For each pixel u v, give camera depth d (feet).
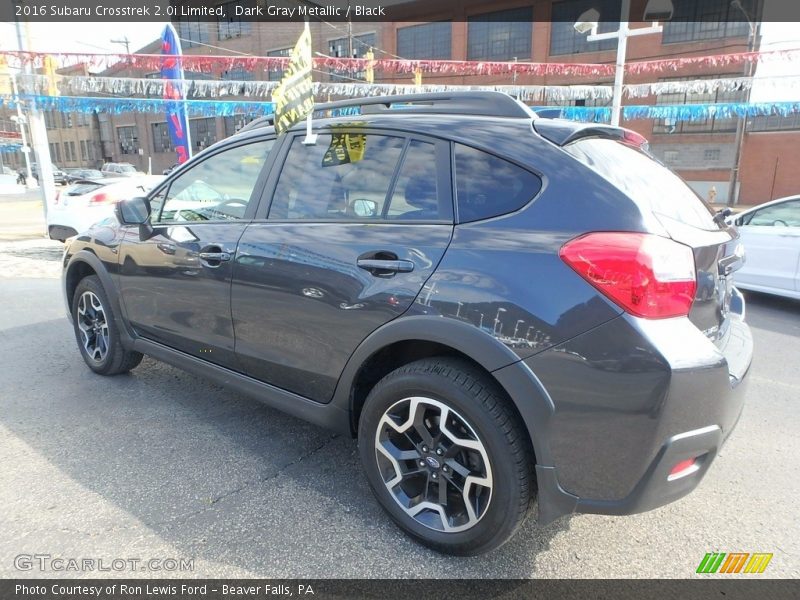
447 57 104.68
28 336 16.31
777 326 19.69
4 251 32.17
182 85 35.12
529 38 98.22
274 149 9.45
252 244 8.90
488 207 6.88
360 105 9.00
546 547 7.52
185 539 7.44
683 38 88.89
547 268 6.15
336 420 8.25
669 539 7.74
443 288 6.73
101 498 8.34
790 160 88.58
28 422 10.82
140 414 11.27
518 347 6.19
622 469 5.97
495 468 6.48
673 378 5.67
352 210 8.16
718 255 6.84
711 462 6.48
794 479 9.32
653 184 7.34
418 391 6.99
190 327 10.28
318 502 8.35
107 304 12.39
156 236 10.73
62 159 184.24
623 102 92.48
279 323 8.58
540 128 7.07
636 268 5.74
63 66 32.30
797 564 7.25
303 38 8.61
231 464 9.41
